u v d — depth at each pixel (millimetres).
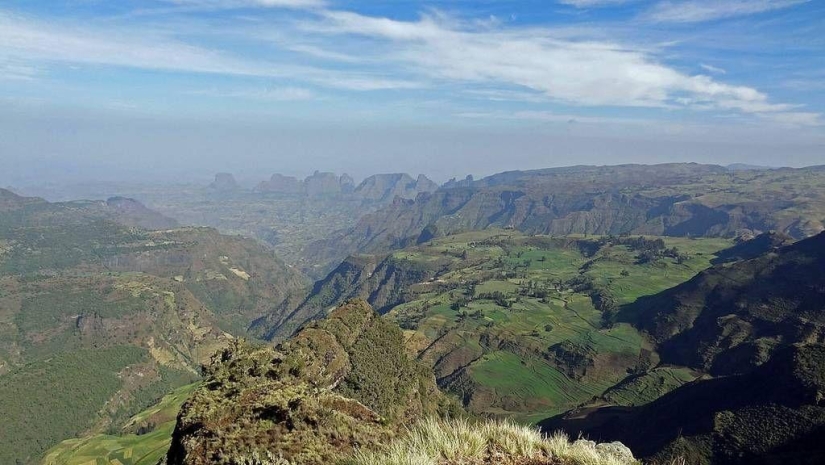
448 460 9750
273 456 10188
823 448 55156
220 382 16328
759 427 63312
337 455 10492
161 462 13359
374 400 58844
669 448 65375
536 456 10477
